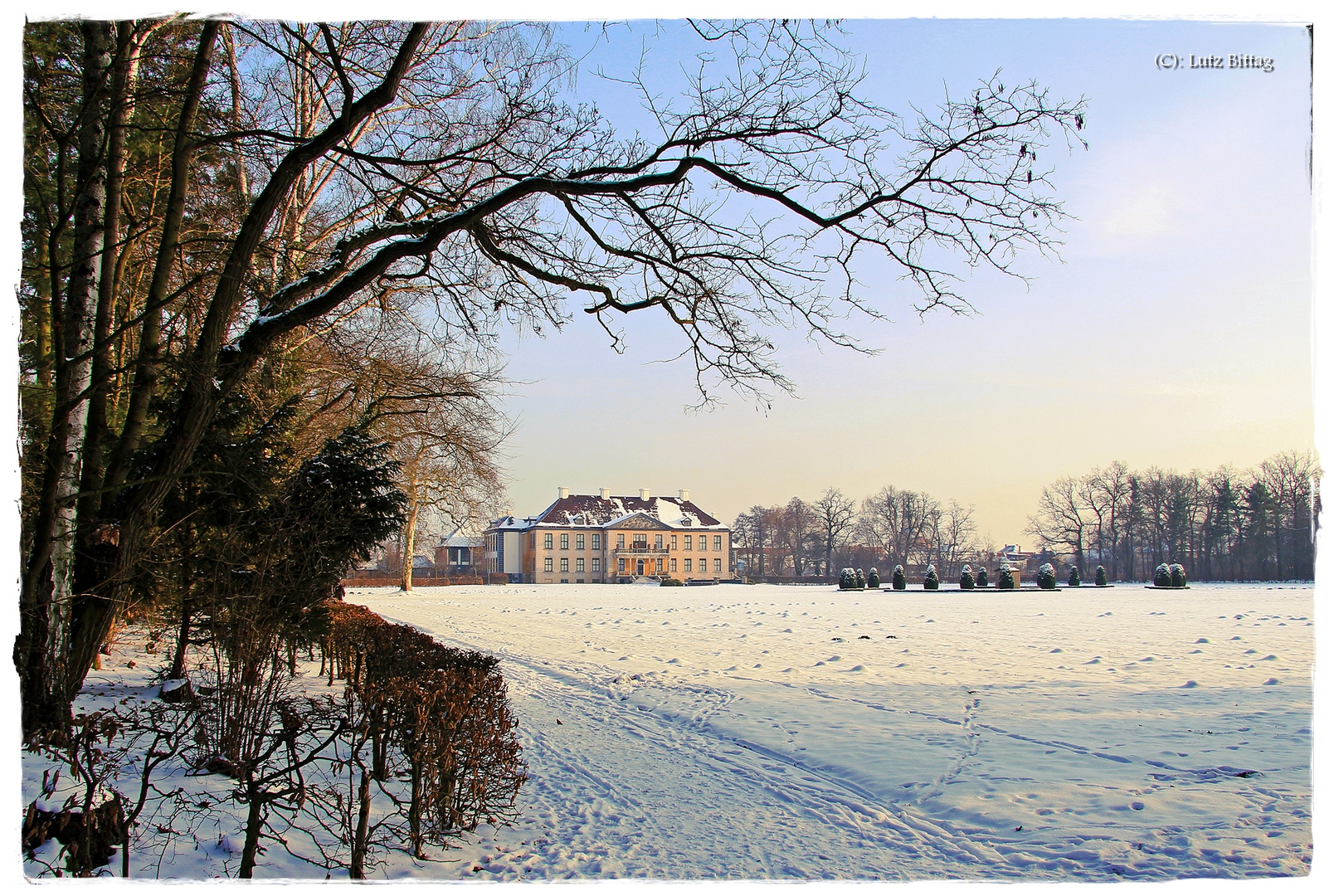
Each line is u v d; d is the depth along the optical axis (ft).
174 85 31.19
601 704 41.09
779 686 45.34
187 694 25.03
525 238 32.27
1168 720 32.91
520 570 383.65
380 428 61.82
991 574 361.71
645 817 21.70
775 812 22.16
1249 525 262.67
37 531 24.84
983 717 34.81
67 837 14.56
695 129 29.25
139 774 21.98
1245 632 72.02
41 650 23.17
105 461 34.24
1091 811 21.27
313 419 53.83
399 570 342.64
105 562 28.19
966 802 22.47
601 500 390.63
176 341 33.19
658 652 64.39
